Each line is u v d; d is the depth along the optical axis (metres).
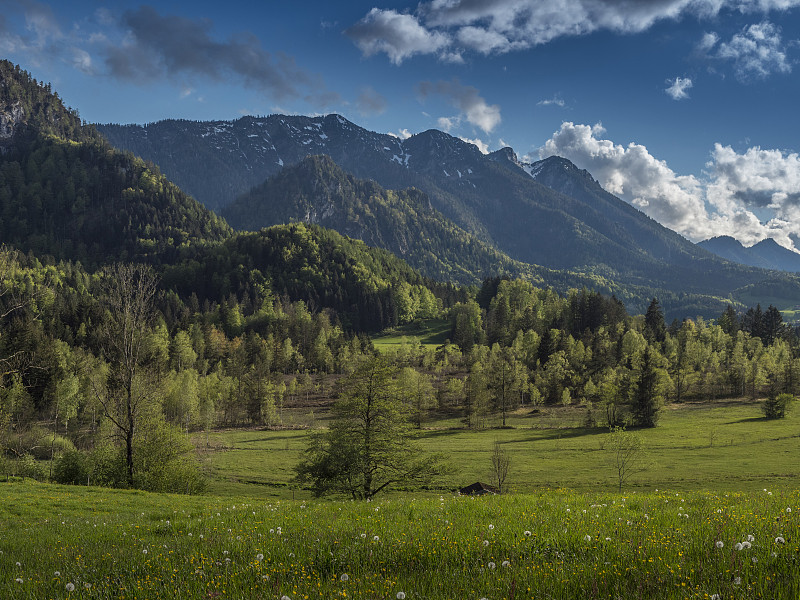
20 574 9.12
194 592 6.84
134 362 39.19
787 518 8.58
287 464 78.62
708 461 77.12
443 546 8.26
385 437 38.44
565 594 5.79
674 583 5.73
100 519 18.50
